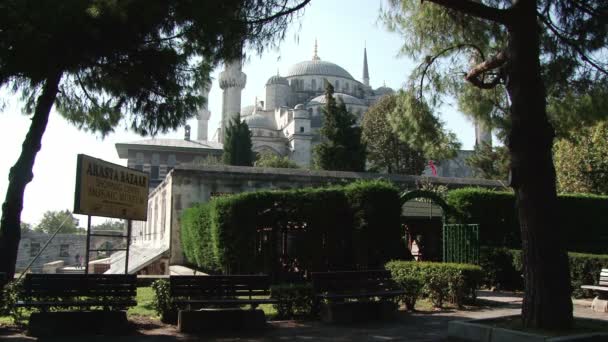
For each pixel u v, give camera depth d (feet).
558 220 26.23
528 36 27.37
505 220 57.72
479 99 43.32
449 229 56.49
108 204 38.24
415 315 34.88
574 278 45.70
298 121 302.25
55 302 27.78
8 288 30.58
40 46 34.06
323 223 48.52
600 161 88.58
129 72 40.91
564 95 39.91
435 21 40.29
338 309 31.83
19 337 26.71
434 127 42.52
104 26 35.24
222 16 28.73
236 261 47.73
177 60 40.91
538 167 26.32
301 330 29.27
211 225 54.24
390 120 44.14
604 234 62.90
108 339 26.40
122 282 29.48
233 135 198.29
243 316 29.50
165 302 30.81
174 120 45.44
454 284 38.47
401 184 86.48
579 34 34.76
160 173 237.25
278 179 82.74
